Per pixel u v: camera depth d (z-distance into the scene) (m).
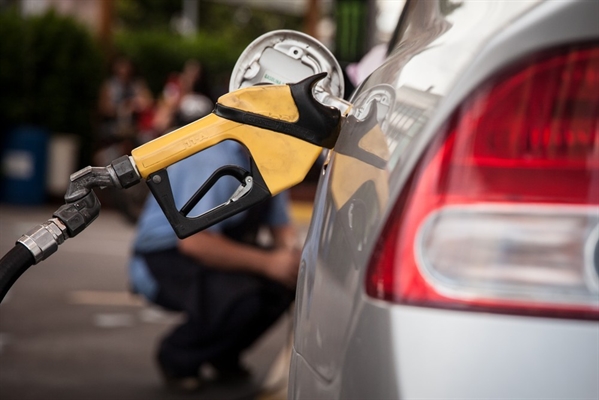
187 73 13.54
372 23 8.93
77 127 16.23
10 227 12.61
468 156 1.52
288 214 5.87
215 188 5.02
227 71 31.75
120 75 19.08
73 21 16.02
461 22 1.75
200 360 5.64
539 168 1.50
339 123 1.96
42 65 15.84
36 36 15.75
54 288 8.88
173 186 5.02
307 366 1.80
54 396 5.39
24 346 6.61
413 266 1.52
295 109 1.95
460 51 1.63
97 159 16.84
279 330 7.83
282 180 1.95
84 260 10.70
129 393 5.55
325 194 1.90
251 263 5.45
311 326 1.81
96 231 13.35
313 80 1.97
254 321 5.59
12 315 7.61
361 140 1.79
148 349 6.75
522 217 1.49
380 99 1.81
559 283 1.47
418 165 1.55
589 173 1.49
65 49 15.88
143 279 5.69
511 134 1.51
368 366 1.53
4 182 15.70
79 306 8.14
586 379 1.44
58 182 16.17
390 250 1.55
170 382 5.70
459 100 1.53
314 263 1.86
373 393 1.52
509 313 1.47
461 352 1.47
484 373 1.46
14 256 2.02
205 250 5.39
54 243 2.02
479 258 1.50
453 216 1.51
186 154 1.98
